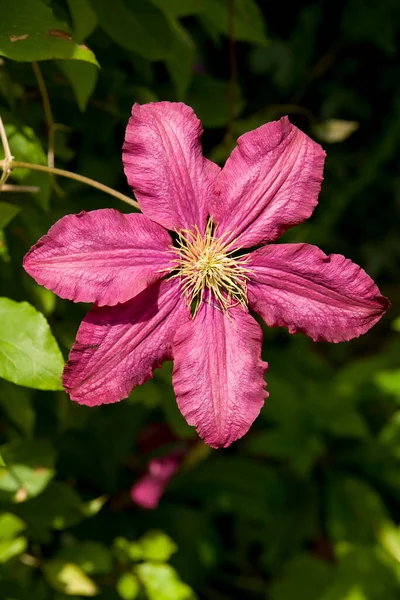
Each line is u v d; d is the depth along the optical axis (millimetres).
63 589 597
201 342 452
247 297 459
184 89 603
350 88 1218
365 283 449
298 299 455
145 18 546
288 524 859
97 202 611
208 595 898
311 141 452
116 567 635
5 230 536
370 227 1308
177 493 797
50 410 645
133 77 625
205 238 458
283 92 1190
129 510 732
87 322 441
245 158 454
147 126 448
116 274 441
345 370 954
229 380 448
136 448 729
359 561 814
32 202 541
